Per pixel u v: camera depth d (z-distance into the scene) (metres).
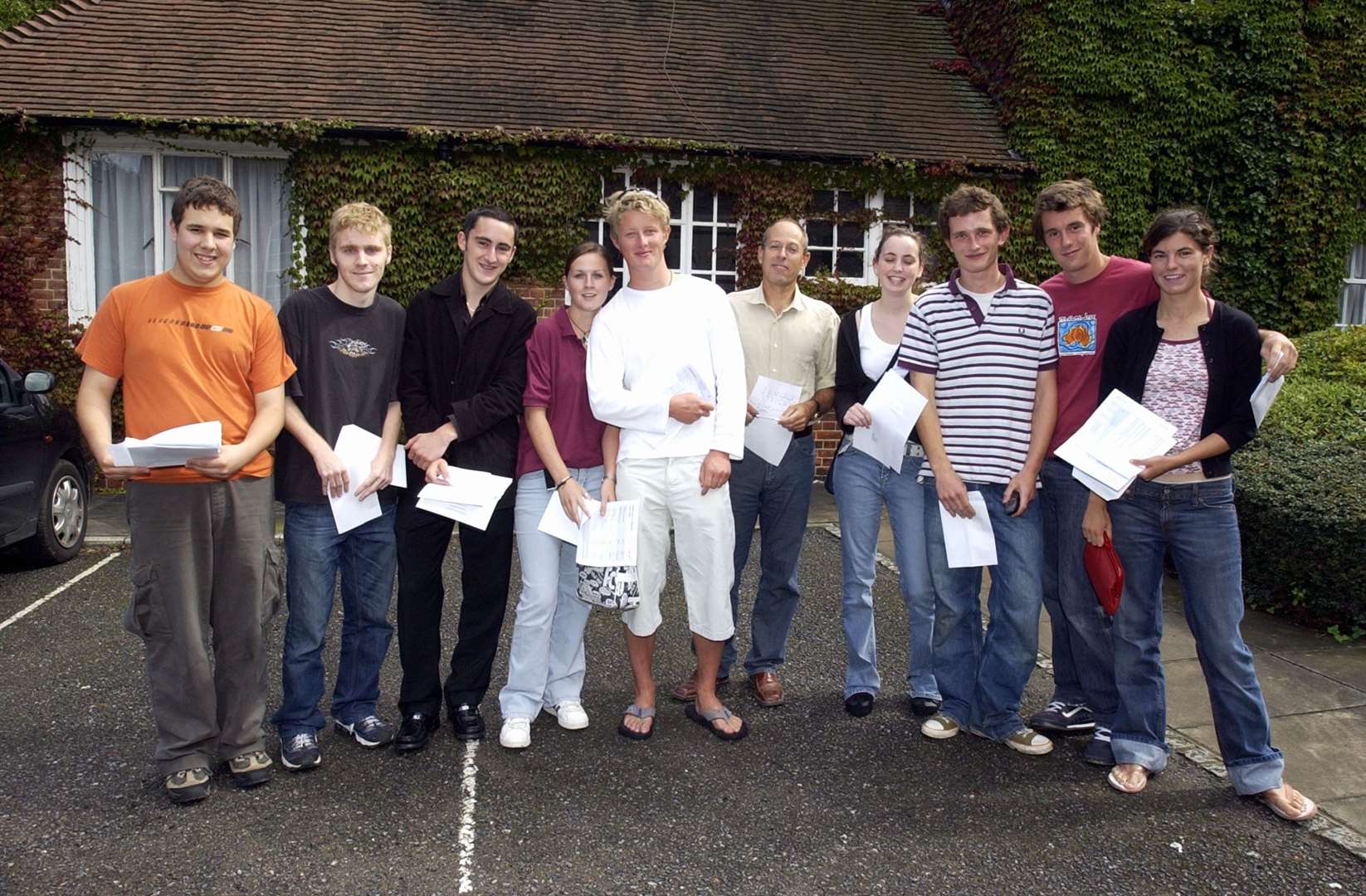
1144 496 3.57
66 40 9.32
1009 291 3.84
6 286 8.84
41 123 8.49
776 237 4.27
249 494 3.51
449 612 5.78
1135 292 3.81
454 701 4.03
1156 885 3.06
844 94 10.98
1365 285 12.31
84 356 3.39
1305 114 11.33
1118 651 3.71
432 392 3.80
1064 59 10.61
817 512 8.66
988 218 3.75
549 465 3.85
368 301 3.79
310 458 3.68
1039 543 3.88
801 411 4.25
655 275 3.93
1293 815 3.41
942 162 10.13
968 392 3.85
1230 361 3.45
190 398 3.36
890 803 3.56
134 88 8.91
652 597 4.01
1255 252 11.41
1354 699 4.44
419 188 9.25
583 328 3.96
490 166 9.32
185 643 3.42
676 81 10.52
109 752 3.89
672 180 9.85
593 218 9.70
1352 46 11.50
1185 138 11.02
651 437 3.89
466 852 3.19
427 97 9.49
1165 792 3.65
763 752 3.97
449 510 3.69
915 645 4.31
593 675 4.83
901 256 4.18
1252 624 5.50
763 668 4.51
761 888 3.03
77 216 8.98
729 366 3.95
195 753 3.51
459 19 10.65
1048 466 3.96
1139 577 3.62
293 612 3.72
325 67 9.59
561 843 3.26
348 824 3.35
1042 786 3.71
